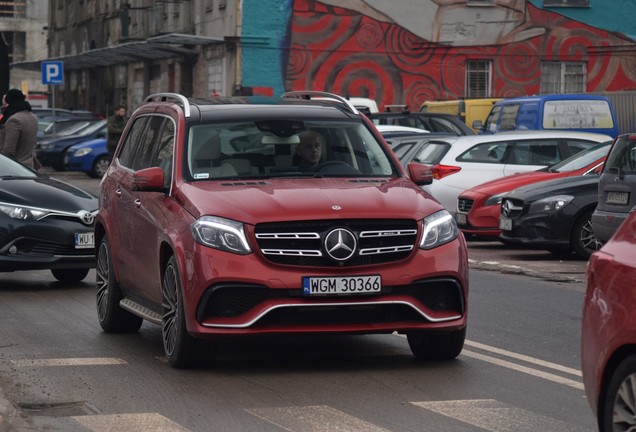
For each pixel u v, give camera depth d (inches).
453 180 931.3
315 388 373.7
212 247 386.9
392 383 381.4
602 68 2121.1
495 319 529.7
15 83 4220.0
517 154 934.4
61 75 1792.6
